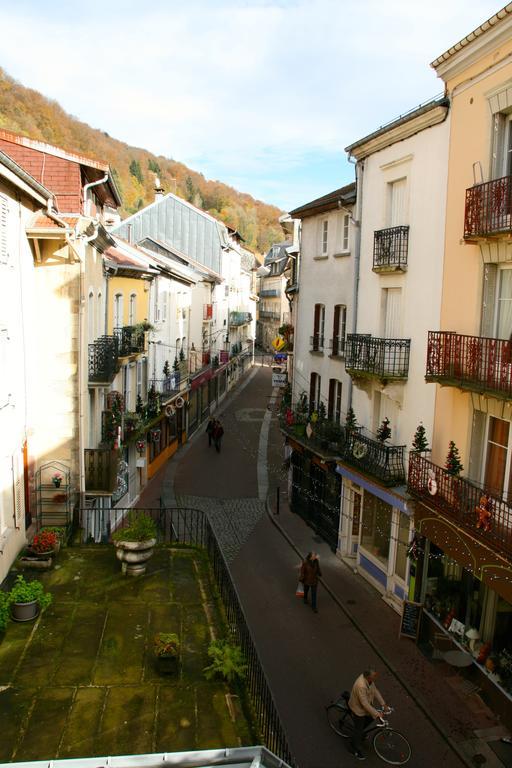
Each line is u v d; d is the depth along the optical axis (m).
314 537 19.39
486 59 11.12
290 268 29.08
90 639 9.06
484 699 10.97
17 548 11.52
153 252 29.42
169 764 4.72
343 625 13.88
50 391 13.24
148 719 7.38
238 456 29.16
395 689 11.38
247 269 59.59
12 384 11.17
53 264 12.90
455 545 11.42
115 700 7.71
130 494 20.62
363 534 16.88
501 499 10.50
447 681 11.57
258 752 4.84
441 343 12.07
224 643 8.84
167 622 9.61
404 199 14.80
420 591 13.28
